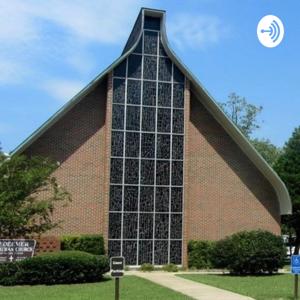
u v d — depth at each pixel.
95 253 28.45
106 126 30.06
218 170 32.00
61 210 28.91
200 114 32.12
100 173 29.91
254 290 19.42
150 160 30.45
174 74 31.38
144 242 29.83
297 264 17.06
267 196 32.72
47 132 29.17
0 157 23.95
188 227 30.86
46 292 18.52
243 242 25.95
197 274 26.59
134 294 18.19
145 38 31.16
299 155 43.59
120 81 30.42
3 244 21.48
